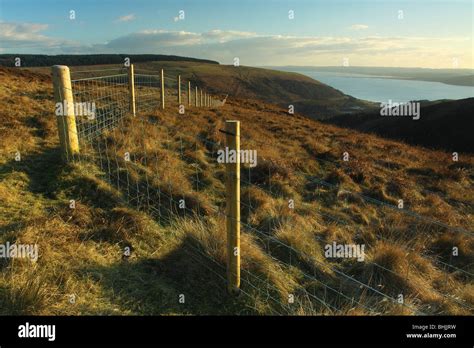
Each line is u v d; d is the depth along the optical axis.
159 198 6.43
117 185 6.69
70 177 6.39
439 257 6.58
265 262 5.05
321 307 4.54
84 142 8.34
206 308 4.18
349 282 5.26
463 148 41.84
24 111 10.51
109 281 4.18
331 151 12.88
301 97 180.88
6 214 5.04
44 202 5.62
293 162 10.70
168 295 4.21
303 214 7.47
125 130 9.74
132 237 5.09
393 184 10.32
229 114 18.31
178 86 17.94
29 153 7.38
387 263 5.54
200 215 6.16
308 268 5.46
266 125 17.55
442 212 8.55
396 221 7.65
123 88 20.67
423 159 15.50
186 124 12.63
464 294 5.13
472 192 10.91
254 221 6.70
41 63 113.19
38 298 3.52
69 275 4.00
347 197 8.91
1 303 3.46
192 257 4.97
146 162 8.08
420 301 4.91
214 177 8.66
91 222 5.19
